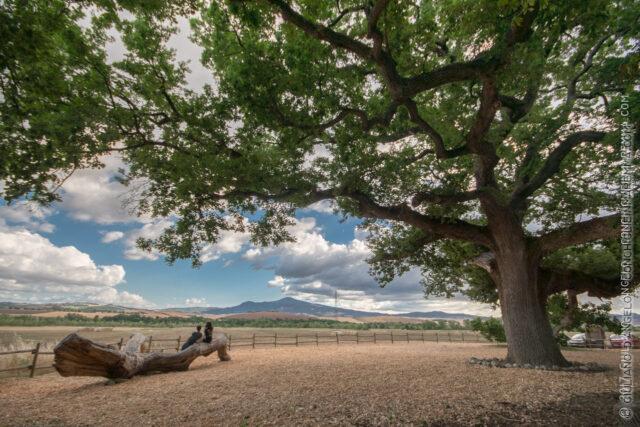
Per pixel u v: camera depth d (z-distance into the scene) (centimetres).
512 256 1337
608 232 1127
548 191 1380
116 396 895
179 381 1095
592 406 702
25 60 598
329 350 2286
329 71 972
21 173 736
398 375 1093
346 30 988
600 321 1905
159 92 966
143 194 1088
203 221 1176
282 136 1073
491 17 702
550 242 1291
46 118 771
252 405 746
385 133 1184
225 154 1055
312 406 721
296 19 720
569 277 1423
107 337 3441
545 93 1369
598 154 1186
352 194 1213
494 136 1216
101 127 873
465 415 647
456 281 1936
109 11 721
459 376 1055
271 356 1850
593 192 1279
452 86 1127
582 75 1233
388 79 753
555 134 1202
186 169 1010
